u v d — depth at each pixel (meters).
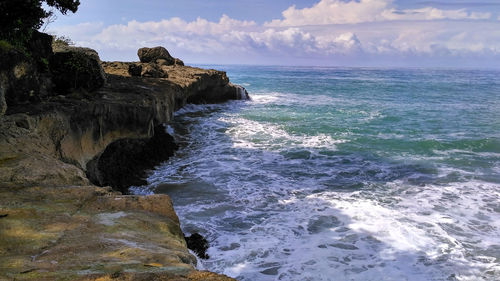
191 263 3.24
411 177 12.22
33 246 3.19
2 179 4.82
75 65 11.75
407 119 23.98
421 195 10.57
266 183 11.61
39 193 4.48
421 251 7.53
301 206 9.82
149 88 16.58
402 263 7.11
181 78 24.58
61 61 11.80
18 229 3.50
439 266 7.02
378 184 11.53
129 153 12.80
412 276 6.71
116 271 2.65
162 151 14.65
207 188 11.16
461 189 11.09
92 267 2.74
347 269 6.90
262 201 10.17
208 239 8.05
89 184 5.55
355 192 10.82
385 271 6.85
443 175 12.41
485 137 18.33
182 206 9.85
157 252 3.15
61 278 2.52
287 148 15.90
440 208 9.63
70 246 3.20
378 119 23.78
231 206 9.84
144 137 12.48
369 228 8.50
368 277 6.67
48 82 11.12
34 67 9.65
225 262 7.12
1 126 6.95
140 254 3.05
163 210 4.35
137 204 4.40
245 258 7.27
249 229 8.52
